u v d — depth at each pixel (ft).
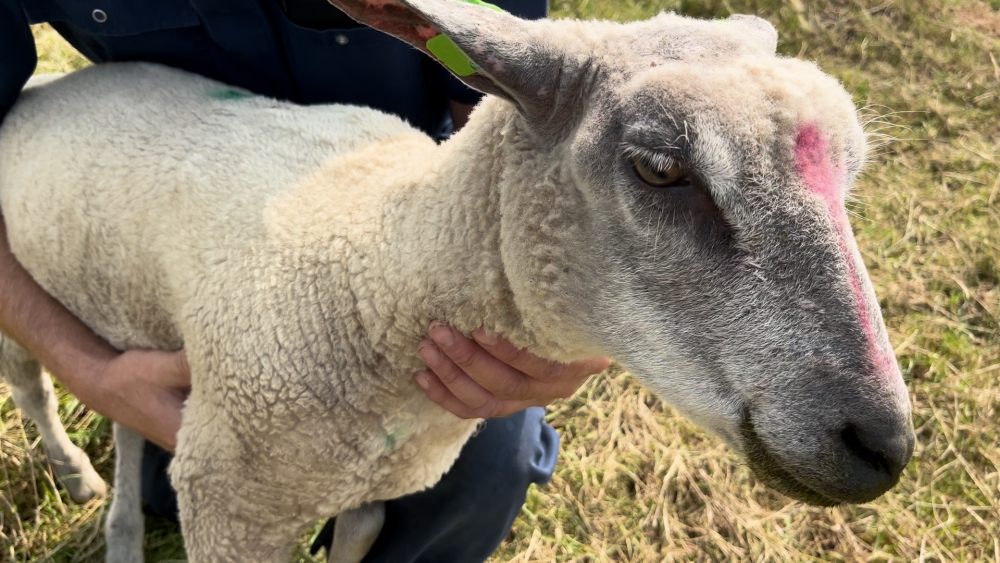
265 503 1.83
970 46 5.41
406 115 2.34
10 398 2.97
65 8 2.03
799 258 1.30
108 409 2.05
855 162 1.41
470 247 1.54
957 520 3.05
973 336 3.72
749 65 1.34
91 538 2.72
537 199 1.43
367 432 1.76
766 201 1.29
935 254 4.03
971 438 3.28
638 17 5.03
